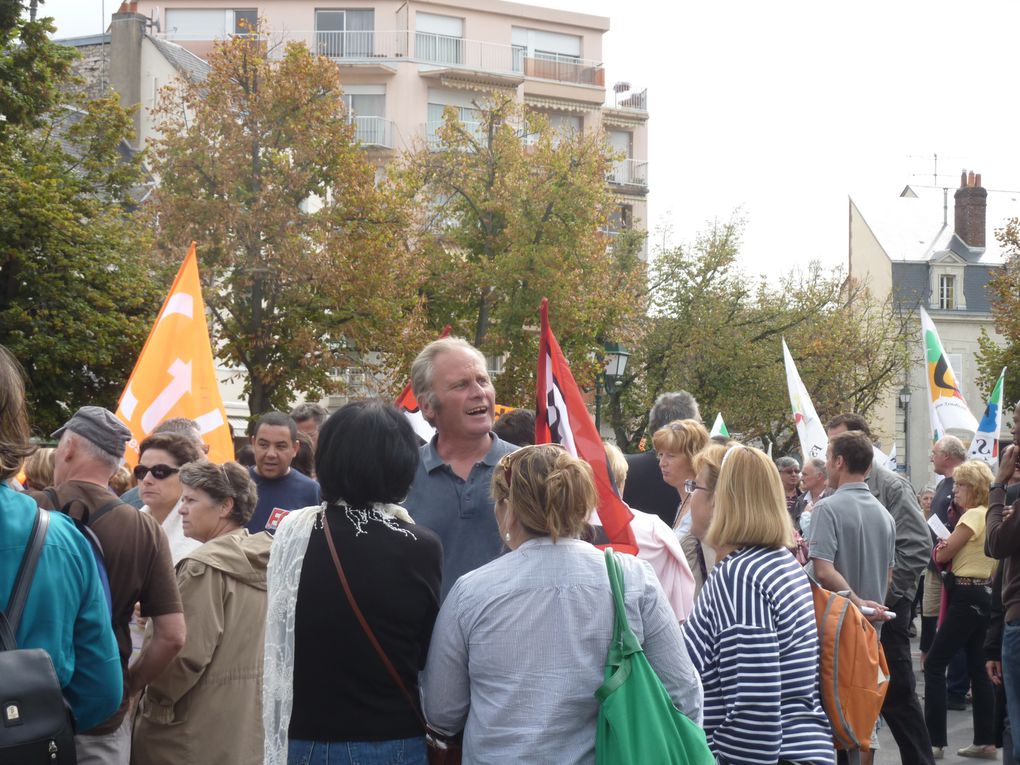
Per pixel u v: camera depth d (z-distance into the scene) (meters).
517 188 31.98
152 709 4.59
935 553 8.09
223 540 4.72
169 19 52.25
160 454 5.51
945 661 8.02
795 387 12.27
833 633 4.38
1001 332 40.31
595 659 3.29
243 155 25.78
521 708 3.24
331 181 26.69
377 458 3.51
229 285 26.80
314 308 26.42
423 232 32.31
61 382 24.73
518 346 31.88
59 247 24.17
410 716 3.46
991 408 13.12
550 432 5.00
